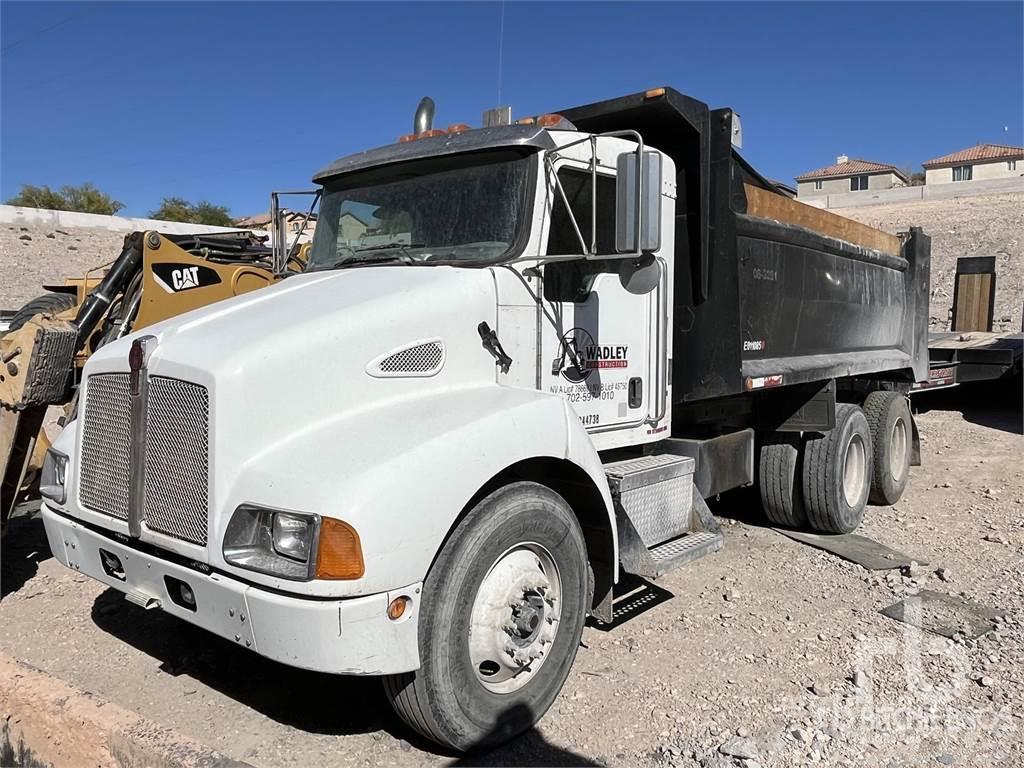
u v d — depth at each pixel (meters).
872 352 8.00
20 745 3.44
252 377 3.24
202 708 3.98
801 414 6.69
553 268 4.28
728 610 5.16
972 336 13.50
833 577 5.80
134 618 5.03
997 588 5.56
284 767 3.49
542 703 3.80
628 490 4.63
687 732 3.75
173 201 57.19
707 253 5.26
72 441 4.07
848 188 66.94
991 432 11.41
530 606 3.66
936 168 66.06
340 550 2.96
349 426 3.41
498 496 3.55
